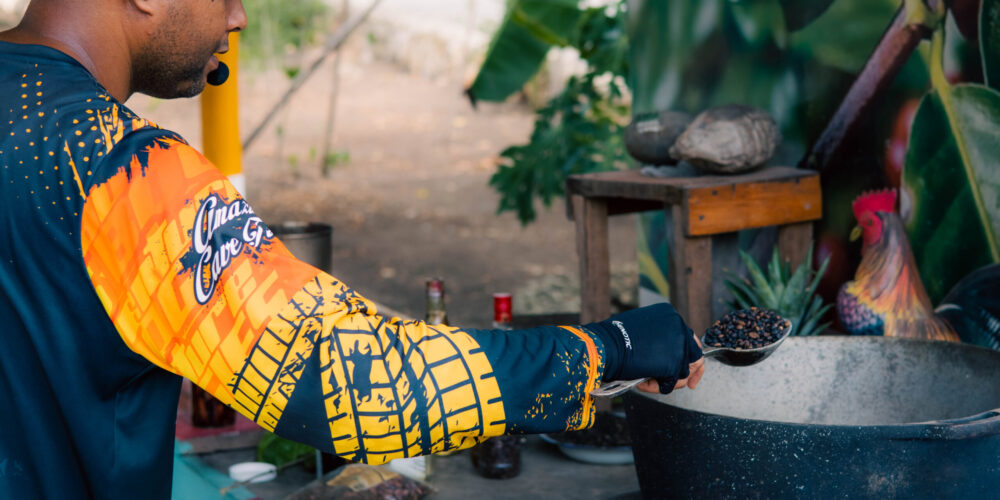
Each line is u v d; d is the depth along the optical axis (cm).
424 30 1827
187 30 108
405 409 95
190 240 94
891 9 228
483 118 1450
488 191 1029
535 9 456
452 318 622
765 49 274
